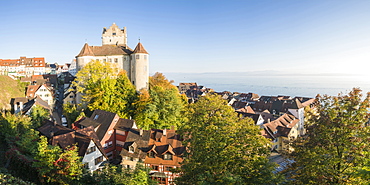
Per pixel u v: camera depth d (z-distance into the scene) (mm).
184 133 26672
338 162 17016
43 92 75875
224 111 25125
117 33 90188
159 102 51406
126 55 66625
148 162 36812
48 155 23531
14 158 26750
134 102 53344
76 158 24578
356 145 16891
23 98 63125
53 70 152000
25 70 132000
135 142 38938
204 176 18047
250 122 21062
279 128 58000
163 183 36438
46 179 23797
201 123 24469
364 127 17484
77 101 60000
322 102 20031
